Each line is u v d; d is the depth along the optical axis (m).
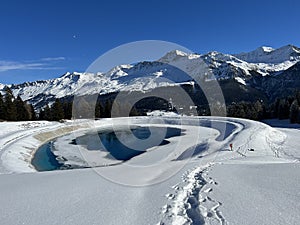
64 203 6.62
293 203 5.56
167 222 5.13
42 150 36.88
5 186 9.20
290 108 71.00
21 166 26.06
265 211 5.27
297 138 41.34
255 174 9.16
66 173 11.84
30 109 78.75
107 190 7.84
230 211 5.43
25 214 5.93
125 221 5.28
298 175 8.18
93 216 5.62
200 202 6.19
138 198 6.86
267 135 40.91
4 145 34.75
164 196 6.92
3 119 67.69
